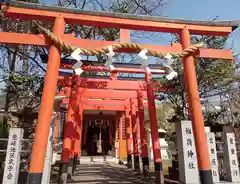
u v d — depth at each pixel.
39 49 8.75
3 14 4.34
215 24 4.95
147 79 7.25
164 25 4.80
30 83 7.00
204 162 4.00
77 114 10.23
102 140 19.72
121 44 4.34
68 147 6.65
